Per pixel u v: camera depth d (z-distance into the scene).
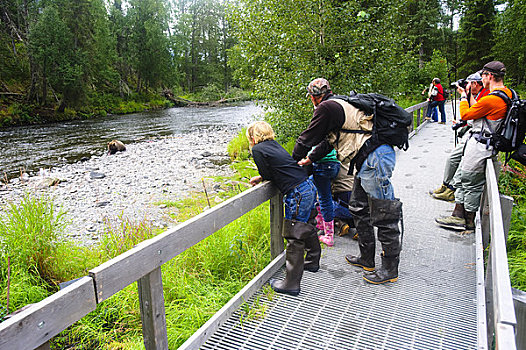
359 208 3.13
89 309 1.57
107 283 1.64
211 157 12.44
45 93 28.12
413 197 5.30
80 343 3.17
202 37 67.25
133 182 9.48
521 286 3.40
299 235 2.88
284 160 2.91
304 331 2.53
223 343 2.41
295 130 8.68
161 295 2.01
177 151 13.77
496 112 3.53
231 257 4.10
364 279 3.15
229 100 49.44
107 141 16.92
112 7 47.53
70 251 4.59
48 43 27.91
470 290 2.99
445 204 5.00
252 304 2.84
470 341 2.40
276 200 3.31
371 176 2.92
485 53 28.86
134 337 3.12
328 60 8.40
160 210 7.25
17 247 4.13
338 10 8.14
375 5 8.53
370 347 2.36
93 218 6.89
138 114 33.00
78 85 28.98
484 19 28.61
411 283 3.11
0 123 23.50
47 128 22.33
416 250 3.71
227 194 7.63
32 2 30.44
